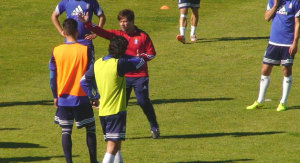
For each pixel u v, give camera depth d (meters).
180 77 48.47
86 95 27.64
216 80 47.50
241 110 38.97
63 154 30.38
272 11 38.69
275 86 45.59
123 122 26.34
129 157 29.86
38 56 55.50
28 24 66.69
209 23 68.44
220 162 28.89
